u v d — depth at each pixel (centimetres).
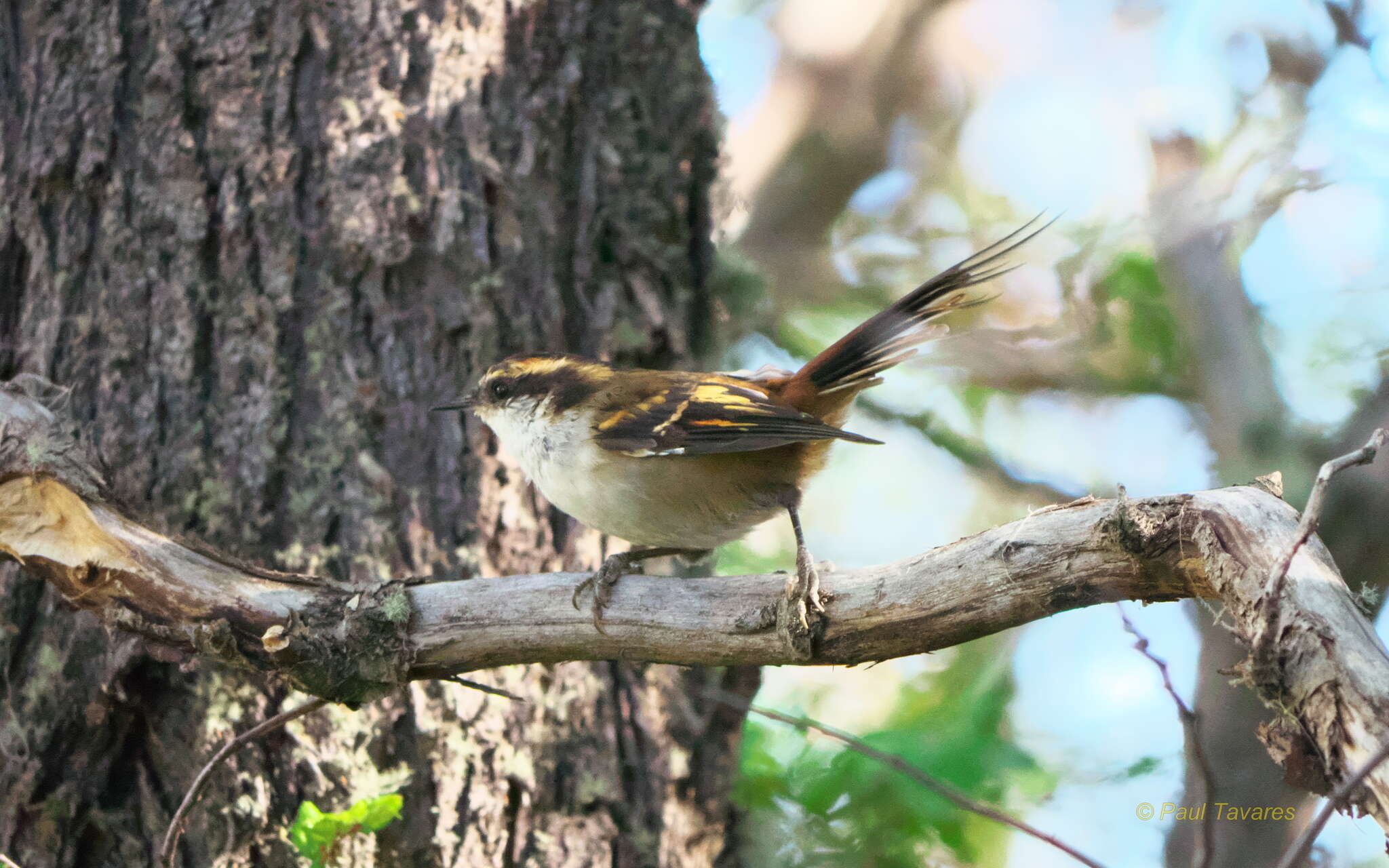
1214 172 1541
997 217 1889
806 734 1198
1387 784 475
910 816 1106
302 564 855
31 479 745
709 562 1043
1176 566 607
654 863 899
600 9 1030
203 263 888
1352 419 1384
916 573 667
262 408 872
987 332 1667
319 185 906
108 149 895
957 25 2086
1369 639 517
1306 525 514
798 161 2016
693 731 943
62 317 881
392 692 753
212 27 915
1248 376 1451
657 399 860
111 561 738
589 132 1006
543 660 750
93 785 826
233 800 817
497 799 859
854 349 888
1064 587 633
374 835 827
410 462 892
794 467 891
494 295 928
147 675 830
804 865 1075
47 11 920
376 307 903
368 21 931
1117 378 1634
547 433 867
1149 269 1522
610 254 1002
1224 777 1283
